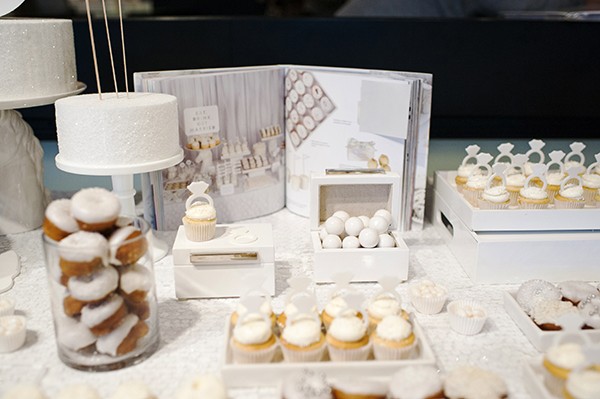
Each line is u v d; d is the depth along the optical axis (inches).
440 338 36.6
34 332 37.1
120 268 32.4
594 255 42.9
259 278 34.8
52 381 32.3
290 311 33.7
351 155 52.4
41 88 47.9
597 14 68.9
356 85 50.4
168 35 64.0
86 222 31.1
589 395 27.1
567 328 32.0
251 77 52.2
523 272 43.1
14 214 51.8
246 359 31.9
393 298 35.4
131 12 85.6
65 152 43.5
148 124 42.4
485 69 66.9
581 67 67.4
